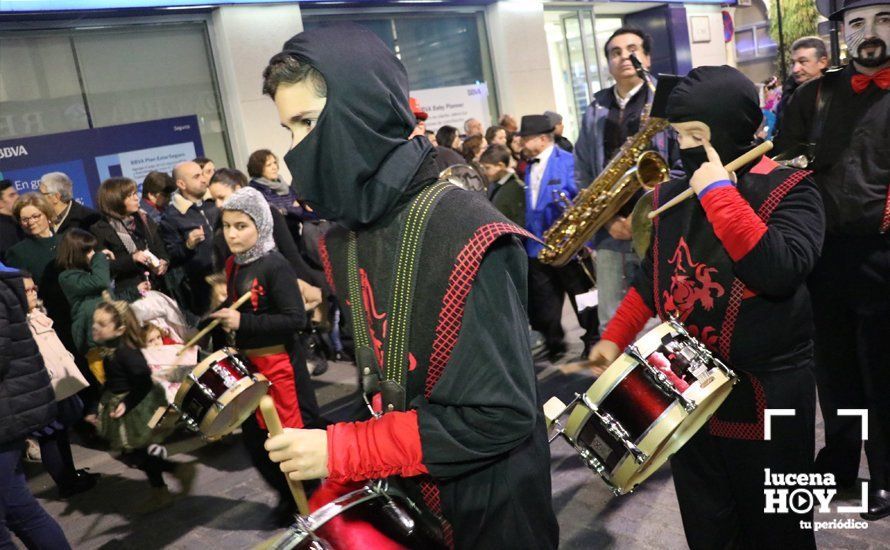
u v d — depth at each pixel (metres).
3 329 2.73
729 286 1.82
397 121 1.27
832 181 2.61
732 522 2.02
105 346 4.04
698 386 1.74
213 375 2.90
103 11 7.03
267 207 3.28
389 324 1.28
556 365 5.14
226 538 3.51
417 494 1.33
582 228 3.67
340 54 1.23
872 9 2.41
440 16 10.56
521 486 1.29
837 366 2.80
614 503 3.22
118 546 3.60
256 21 8.13
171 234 5.70
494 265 1.24
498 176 5.42
